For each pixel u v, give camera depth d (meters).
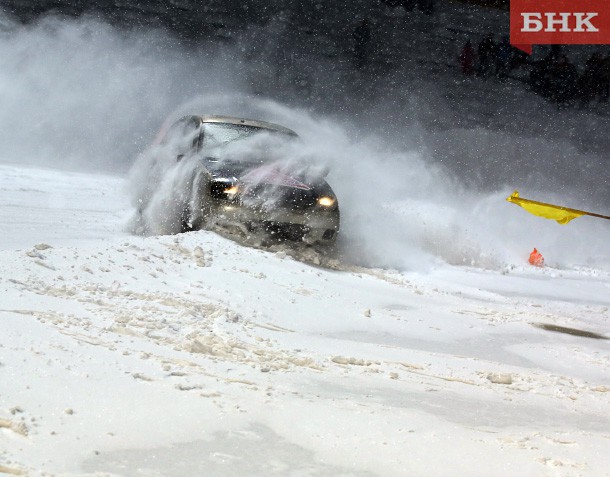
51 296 9.83
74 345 7.66
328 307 12.50
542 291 17.67
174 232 16.80
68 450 5.52
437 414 7.55
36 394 6.29
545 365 11.05
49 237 15.66
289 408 6.94
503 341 12.20
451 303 14.57
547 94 50.59
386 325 12.07
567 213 11.58
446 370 9.77
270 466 5.70
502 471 5.99
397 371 9.31
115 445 5.73
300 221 16.08
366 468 5.83
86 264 11.54
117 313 9.58
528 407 8.40
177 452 5.76
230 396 7.04
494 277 18.52
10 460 5.21
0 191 21.75
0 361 6.73
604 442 7.18
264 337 10.05
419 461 6.04
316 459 5.91
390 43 50.84
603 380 10.55
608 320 15.12
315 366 8.88
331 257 17.02
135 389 6.79
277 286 12.92
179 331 9.35
